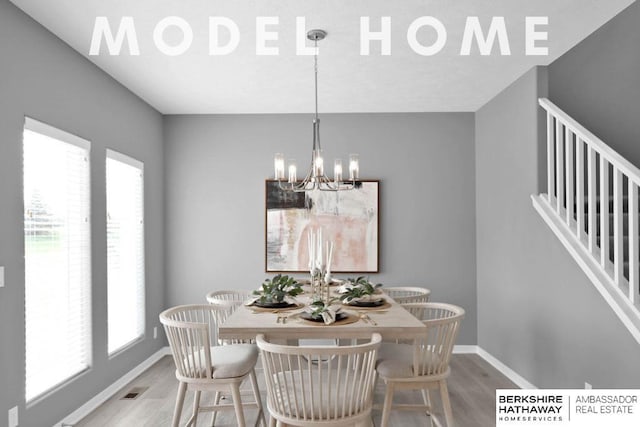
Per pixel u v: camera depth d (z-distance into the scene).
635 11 4.14
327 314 2.62
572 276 3.22
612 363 2.80
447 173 5.16
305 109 5.05
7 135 2.62
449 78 4.04
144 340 4.58
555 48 3.39
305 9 2.79
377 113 5.20
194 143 5.21
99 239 3.63
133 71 3.81
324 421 2.09
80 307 3.42
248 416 3.38
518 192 4.06
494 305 4.63
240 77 3.99
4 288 2.58
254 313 2.91
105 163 3.78
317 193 5.15
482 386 3.98
